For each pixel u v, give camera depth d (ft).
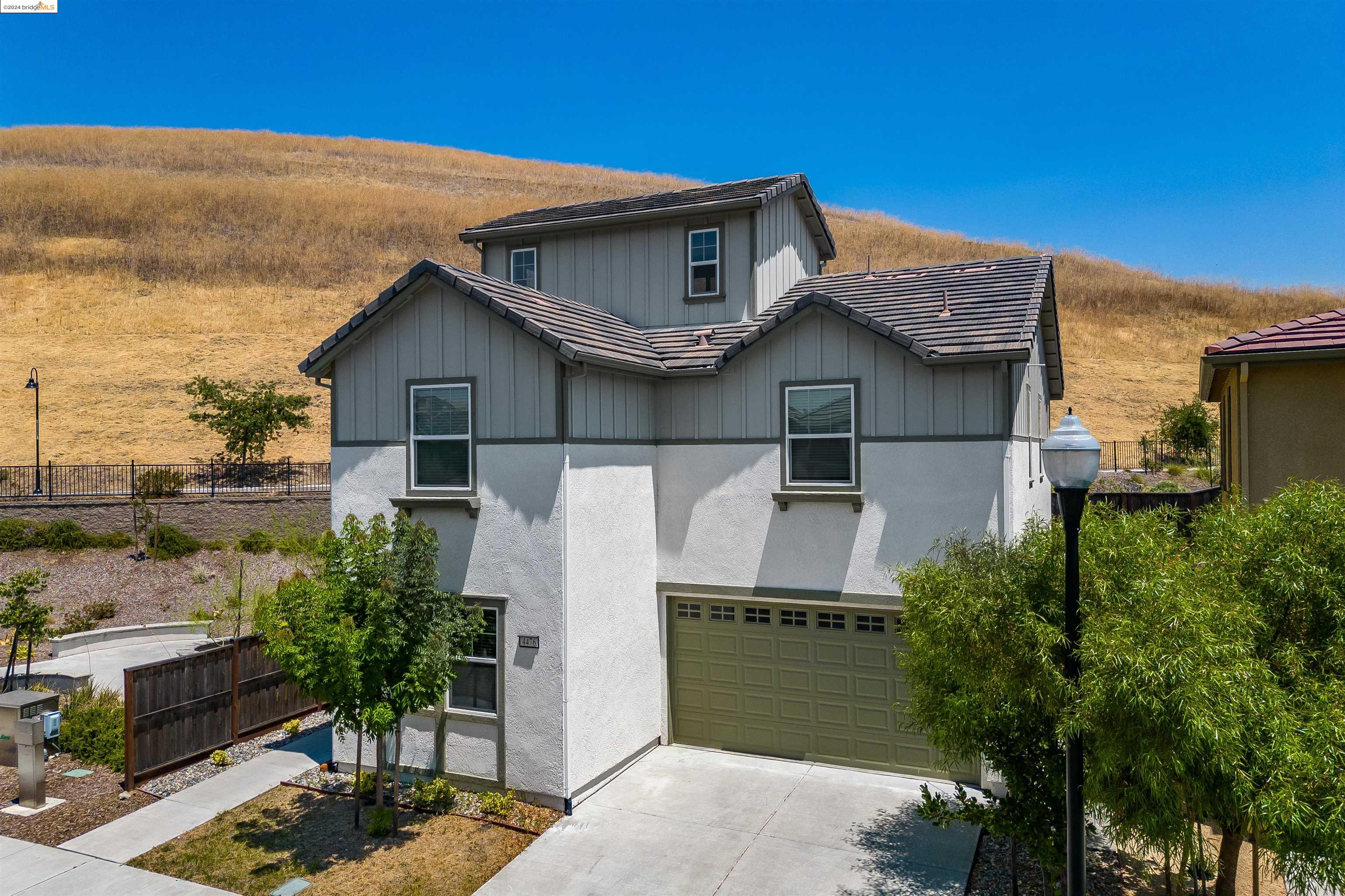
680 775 39.37
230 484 101.96
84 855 32.17
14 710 40.52
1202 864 25.17
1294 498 23.44
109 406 123.13
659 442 43.55
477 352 37.65
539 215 56.70
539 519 36.17
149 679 39.58
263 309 165.68
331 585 32.37
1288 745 18.48
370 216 227.40
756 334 40.60
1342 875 17.75
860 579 38.96
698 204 47.67
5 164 241.35
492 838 33.42
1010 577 24.26
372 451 40.19
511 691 36.76
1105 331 188.96
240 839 33.45
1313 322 40.37
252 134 325.01
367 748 40.47
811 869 30.73
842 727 40.09
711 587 42.16
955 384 37.11
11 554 78.33
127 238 194.29
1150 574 21.89
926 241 268.21
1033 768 25.54
